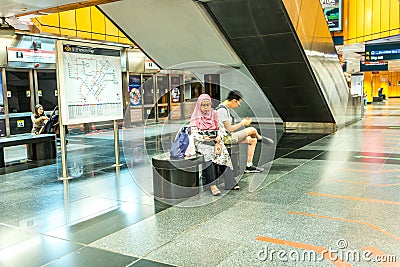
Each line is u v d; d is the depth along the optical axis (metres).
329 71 11.43
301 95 11.05
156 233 3.90
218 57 9.47
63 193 5.55
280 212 4.45
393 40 18.14
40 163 8.05
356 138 10.39
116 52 7.54
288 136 11.06
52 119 9.98
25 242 3.72
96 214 4.55
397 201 4.74
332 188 5.41
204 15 7.83
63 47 6.54
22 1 6.51
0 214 4.61
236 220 4.23
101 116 7.25
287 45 8.74
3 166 7.71
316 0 9.55
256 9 7.66
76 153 9.22
